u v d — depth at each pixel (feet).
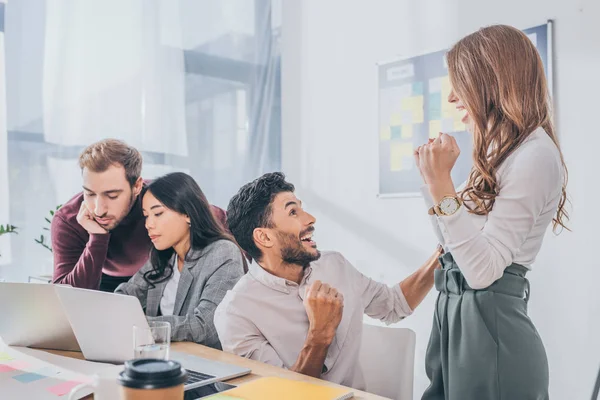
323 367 6.35
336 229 9.48
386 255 8.73
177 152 8.95
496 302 4.29
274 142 10.14
